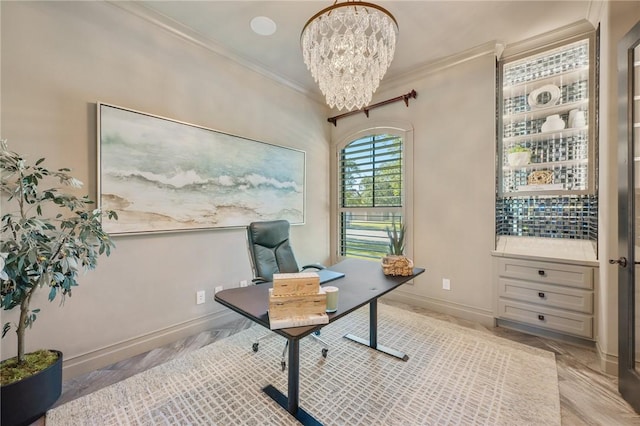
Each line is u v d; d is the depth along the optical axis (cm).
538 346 228
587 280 220
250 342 237
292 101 344
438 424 148
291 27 236
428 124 309
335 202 395
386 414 155
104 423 149
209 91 260
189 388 177
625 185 164
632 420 150
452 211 293
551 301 236
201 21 228
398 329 260
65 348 184
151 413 156
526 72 270
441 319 284
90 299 194
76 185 163
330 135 396
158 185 223
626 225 164
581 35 238
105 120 196
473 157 279
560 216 260
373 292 173
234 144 278
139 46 216
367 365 202
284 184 329
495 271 265
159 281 228
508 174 282
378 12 173
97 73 196
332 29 183
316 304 136
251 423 149
